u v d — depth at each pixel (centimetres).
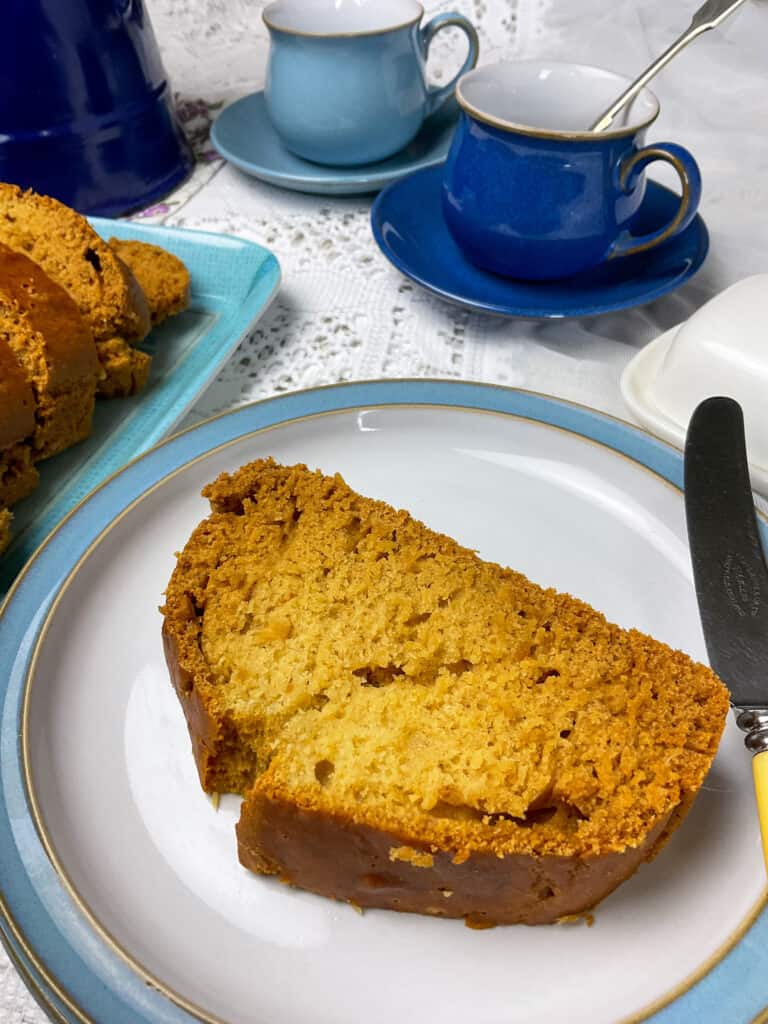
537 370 31
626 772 17
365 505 22
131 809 18
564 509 25
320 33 36
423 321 34
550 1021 15
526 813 17
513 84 34
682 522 24
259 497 22
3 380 24
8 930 15
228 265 34
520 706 18
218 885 17
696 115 45
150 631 22
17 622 21
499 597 20
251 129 43
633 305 31
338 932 17
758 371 25
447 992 16
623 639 19
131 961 15
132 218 40
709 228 38
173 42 52
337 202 41
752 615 21
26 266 26
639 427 27
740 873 17
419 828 16
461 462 26
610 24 50
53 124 36
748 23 45
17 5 32
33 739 18
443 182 33
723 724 17
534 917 17
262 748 18
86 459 27
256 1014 15
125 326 29
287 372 31
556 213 30
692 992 15
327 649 19
